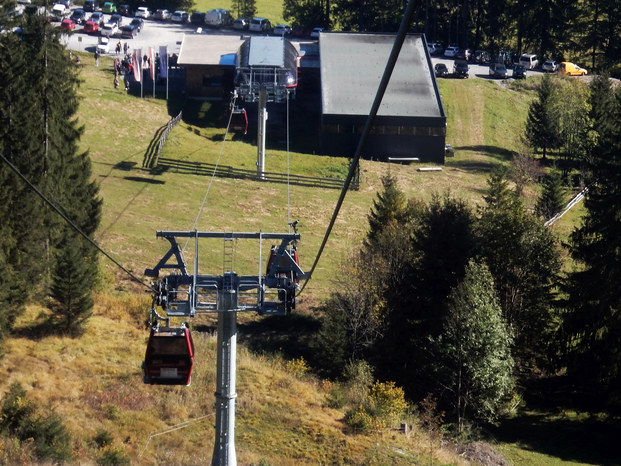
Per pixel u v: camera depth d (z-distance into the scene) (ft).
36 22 210.79
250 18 568.00
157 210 272.51
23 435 134.21
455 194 322.96
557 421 192.03
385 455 153.38
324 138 359.25
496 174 277.03
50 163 208.54
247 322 212.23
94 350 179.93
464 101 444.55
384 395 172.86
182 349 96.58
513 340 192.13
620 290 201.36
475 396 182.80
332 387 178.70
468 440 174.91
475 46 545.85
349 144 360.48
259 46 352.69
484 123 422.41
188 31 515.09
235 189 299.17
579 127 382.63
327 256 253.85
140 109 363.15
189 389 167.22
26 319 190.80
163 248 244.22
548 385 208.95
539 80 483.51
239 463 141.08
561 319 214.07
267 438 153.38
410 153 363.97
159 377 96.99
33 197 196.44
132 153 318.24
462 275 202.08
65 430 139.03
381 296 204.85
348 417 165.27
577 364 203.62
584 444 182.39
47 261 202.49
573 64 520.01
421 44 415.03
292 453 149.69
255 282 102.01
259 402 165.68
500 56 508.53
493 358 181.47
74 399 157.69
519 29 546.67
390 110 363.15
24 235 196.03
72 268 185.06
